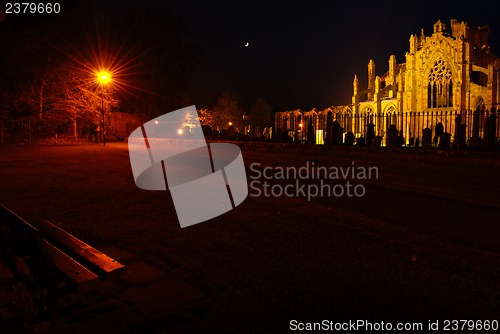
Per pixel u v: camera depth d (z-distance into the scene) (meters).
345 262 5.04
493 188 9.86
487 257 5.17
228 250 5.57
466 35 55.47
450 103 53.75
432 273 4.68
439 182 10.83
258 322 3.68
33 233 3.42
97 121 35.69
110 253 5.65
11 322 3.71
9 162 17.38
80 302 4.14
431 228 6.57
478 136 17.31
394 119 27.75
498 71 49.19
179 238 6.16
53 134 35.12
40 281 3.52
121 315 3.85
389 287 4.33
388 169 13.73
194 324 3.67
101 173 13.59
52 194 9.71
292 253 5.39
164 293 4.35
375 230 6.35
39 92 32.00
